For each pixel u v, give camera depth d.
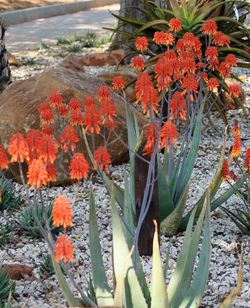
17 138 1.68
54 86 3.70
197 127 2.88
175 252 2.76
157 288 1.78
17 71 6.93
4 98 3.78
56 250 1.61
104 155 1.91
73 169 1.72
